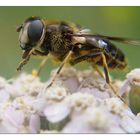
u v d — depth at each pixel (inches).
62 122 3.1
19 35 3.5
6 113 3.2
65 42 3.5
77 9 4.7
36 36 3.5
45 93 3.2
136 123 3.1
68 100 3.1
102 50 3.5
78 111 3.1
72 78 3.5
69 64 3.5
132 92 3.4
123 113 3.1
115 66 3.6
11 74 4.3
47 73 4.1
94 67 3.5
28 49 3.5
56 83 3.4
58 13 4.8
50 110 3.1
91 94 3.4
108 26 4.7
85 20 4.7
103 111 3.1
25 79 3.5
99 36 3.5
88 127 3.0
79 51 3.5
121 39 3.5
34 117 3.2
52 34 3.6
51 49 3.6
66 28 3.6
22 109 3.2
